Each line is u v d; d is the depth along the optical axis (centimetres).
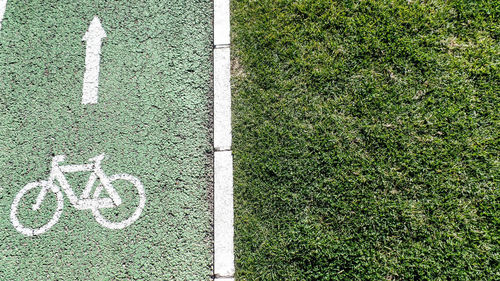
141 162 365
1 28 416
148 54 398
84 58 402
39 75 399
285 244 335
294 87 373
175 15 408
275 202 344
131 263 343
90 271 344
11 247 353
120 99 385
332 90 370
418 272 317
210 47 397
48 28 414
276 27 391
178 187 356
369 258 324
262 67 381
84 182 364
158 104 381
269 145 358
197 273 336
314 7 391
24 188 365
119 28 409
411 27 376
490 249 318
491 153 339
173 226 347
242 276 332
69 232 352
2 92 395
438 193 335
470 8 374
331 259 328
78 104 387
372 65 372
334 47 379
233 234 341
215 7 405
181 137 369
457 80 359
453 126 349
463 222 326
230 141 363
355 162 349
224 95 377
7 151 376
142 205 354
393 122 356
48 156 373
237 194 349
